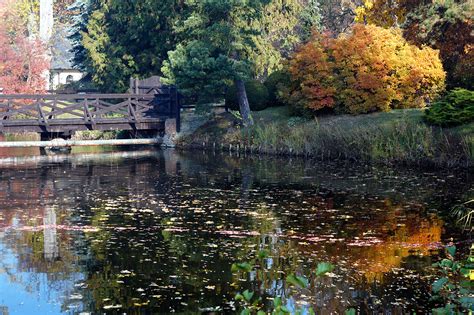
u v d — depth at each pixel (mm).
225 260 8383
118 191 14273
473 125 17500
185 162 20266
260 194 13492
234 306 6742
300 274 7734
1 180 16297
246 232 9953
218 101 27219
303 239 9445
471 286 5414
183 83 24078
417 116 19672
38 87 34875
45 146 25391
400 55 21438
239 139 23266
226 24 23438
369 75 20938
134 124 25312
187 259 8445
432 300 6816
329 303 6781
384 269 7887
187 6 27281
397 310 6559
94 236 9789
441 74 21297
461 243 9070
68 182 15844
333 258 8414
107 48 31797
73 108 23875
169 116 26062
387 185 14305
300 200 12680
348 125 20391
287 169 17719
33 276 7789
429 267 7934
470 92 18391
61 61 49562
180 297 7016
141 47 30328
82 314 6547
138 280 7598
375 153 18297
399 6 26250
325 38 22781
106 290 7258
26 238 9688
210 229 10180
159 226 10453
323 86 21781
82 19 38562
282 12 25125
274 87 25484
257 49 24391
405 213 11156
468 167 16266
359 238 9461
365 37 21656
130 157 22266
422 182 14578
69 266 8188
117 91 31375
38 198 13398
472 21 22047
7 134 32844
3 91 33219
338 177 15805
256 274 7773
